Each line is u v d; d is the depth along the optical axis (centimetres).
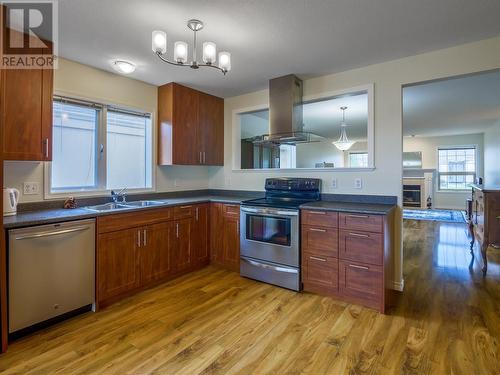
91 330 220
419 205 922
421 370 174
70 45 255
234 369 177
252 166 488
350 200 321
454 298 273
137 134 365
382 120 298
